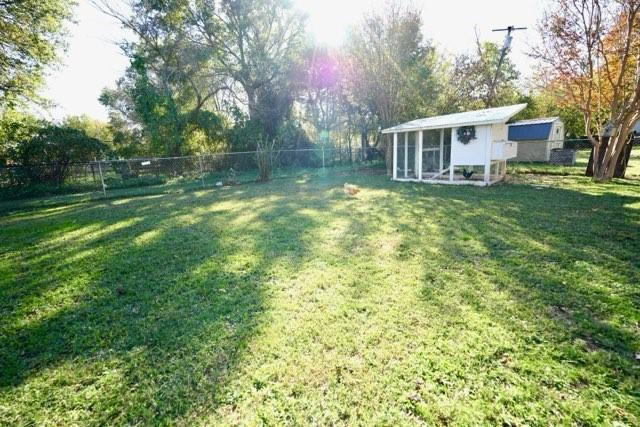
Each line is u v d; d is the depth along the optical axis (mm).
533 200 7426
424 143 15227
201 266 4312
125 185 15234
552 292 3127
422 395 1963
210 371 2285
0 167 13531
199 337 2693
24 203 12180
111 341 2730
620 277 3371
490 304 2951
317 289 3434
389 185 11375
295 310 3021
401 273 3721
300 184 12945
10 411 2025
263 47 20438
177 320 2992
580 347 2334
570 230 4996
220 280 3822
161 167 16922
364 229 5633
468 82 20484
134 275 4152
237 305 3197
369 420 1807
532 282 3346
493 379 2062
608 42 9570
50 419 1955
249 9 19484
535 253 4125
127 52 18641
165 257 4773
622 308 2797
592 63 9703
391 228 5609
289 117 21734
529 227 5262
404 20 16422
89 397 2117
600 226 5141
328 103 22266
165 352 2531
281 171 17797
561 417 1764
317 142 21656
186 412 1942
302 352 2416
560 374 2076
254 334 2678
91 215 8766
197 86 21094
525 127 20141
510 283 3342
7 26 13430
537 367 2146
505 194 8414
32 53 14594
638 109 9109
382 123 18344
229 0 19109
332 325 2734
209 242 5402
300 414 1874
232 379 2189
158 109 17312
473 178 11516
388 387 2037
